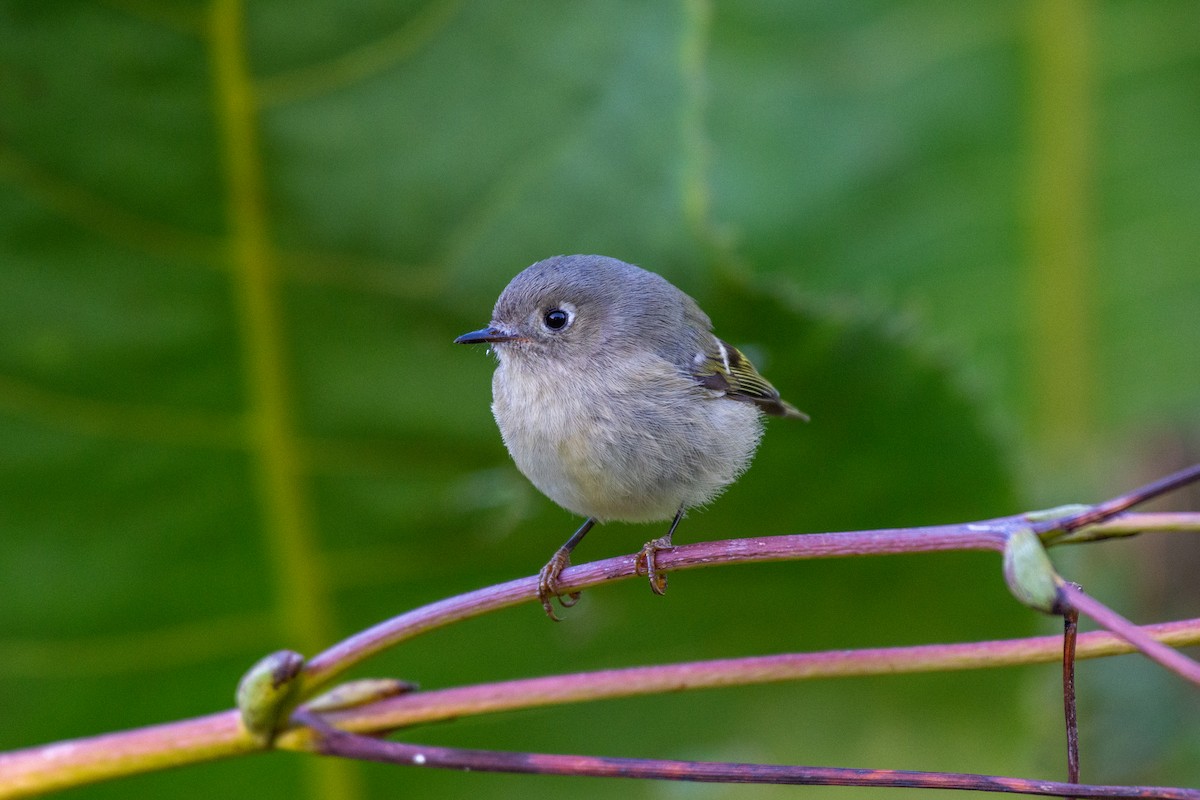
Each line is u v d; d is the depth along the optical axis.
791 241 3.65
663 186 3.49
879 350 3.51
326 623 3.51
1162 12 3.65
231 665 3.51
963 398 3.51
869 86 3.65
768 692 3.54
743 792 3.54
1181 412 3.65
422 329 3.50
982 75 3.65
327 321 3.50
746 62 3.65
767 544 3.43
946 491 3.52
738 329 3.51
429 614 3.43
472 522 3.51
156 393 3.49
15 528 3.49
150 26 3.47
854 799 3.54
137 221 3.48
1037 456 3.66
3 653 3.50
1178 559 3.65
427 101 3.48
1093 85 3.65
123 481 3.50
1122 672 3.65
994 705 3.54
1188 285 3.65
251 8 3.47
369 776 3.52
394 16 3.47
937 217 3.65
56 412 3.49
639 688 3.43
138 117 3.48
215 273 3.49
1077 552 3.55
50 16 3.47
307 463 3.50
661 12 3.48
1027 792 3.40
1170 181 3.65
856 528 3.53
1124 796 3.40
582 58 3.48
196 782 3.51
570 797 3.53
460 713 3.43
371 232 3.49
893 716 3.54
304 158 3.48
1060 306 3.65
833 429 3.52
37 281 3.48
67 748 3.44
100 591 3.50
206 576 3.50
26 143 3.47
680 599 3.53
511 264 3.50
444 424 3.51
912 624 3.54
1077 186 3.65
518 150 3.49
